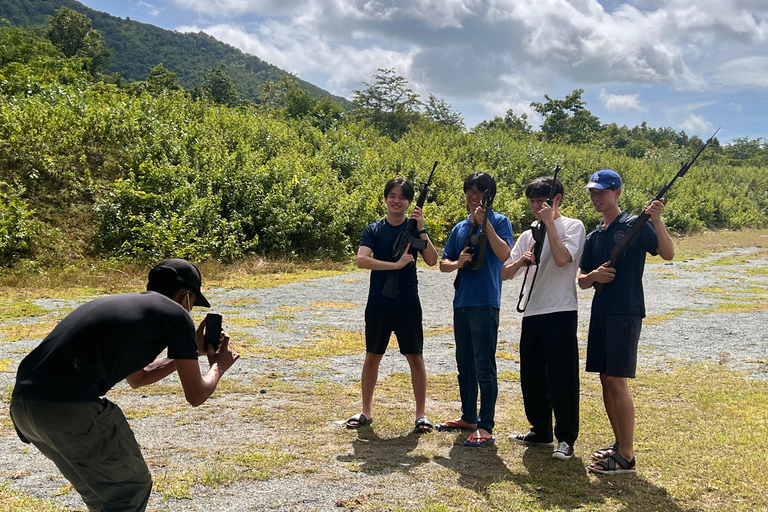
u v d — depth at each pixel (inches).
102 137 687.1
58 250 523.8
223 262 594.2
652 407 202.5
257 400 209.2
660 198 143.9
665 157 2421.3
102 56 2888.8
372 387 185.8
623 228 149.7
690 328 358.9
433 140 1456.7
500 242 163.5
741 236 1262.3
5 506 122.2
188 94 1040.2
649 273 651.5
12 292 422.9
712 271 679.1
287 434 174.4
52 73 972.6
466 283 169.3
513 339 327.0
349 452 159.5
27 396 82.0
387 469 147.6
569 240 153.2
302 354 279.9
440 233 828.6
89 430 84.0
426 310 419.2
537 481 140.1
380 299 179.3
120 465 88.5
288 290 487.8
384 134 1776.6
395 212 180.5
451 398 215.2
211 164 693.9
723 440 166.9
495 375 168.7
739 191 1882.4
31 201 567.5
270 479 140.6
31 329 312.0
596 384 235.5
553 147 1724.9
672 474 143.3
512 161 1354.6
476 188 166.2
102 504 90.6
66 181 603.2
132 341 86.0
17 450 157.2
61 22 2827.3
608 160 1685.5
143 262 533.0
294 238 681.6
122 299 88.4
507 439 170.9
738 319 389.4
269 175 708.7
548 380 156.5
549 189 156.6
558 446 157.1
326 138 1081.4
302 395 216.4
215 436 171.2
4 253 490.0
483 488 135.8
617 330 144.8
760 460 150.6
